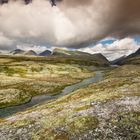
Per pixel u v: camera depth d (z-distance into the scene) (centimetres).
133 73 12388
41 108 5372
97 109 3766
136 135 2802
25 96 8331
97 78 15475
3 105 7156
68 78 15475
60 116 3766
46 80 13462
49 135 3122
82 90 7050
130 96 4438
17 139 3225
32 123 3788
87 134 2961
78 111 3847
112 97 4509
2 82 11369
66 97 6456
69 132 3089
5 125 3997
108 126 3092
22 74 16562
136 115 3328
